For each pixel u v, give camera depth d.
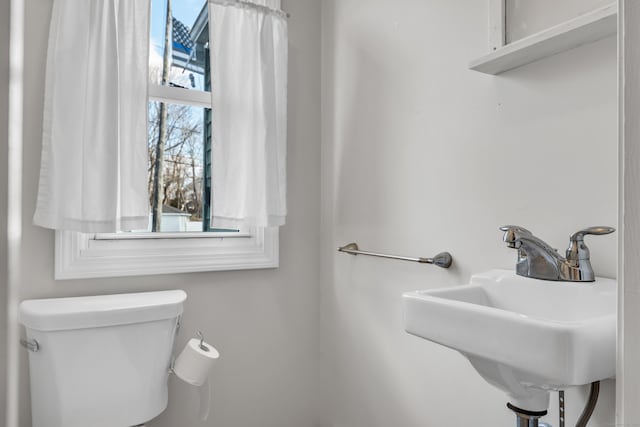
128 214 1.46
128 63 1.49
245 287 1.81
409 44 1.49
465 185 1.27
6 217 0.20
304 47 1.96
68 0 1.41
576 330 0.63
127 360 1.34
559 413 0.97
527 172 1.10
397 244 1.53
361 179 1.72
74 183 1.39
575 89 0.99
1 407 0.19
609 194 0.92
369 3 1.68
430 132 1.40
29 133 1.43
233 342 1.78
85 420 1.29
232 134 1.67
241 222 1.68
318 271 1.99
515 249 1.09
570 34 0.92
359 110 1.74
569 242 1.00
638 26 0.42
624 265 0.42
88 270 1.50
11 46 0.20
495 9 1.13
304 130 1.96
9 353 0.20
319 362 1.98
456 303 0.80
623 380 0.42
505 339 0.70
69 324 1.26
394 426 1.54
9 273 0.20
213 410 1.74
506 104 1.15
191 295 1.70
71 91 1.40
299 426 1.93
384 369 1.59
